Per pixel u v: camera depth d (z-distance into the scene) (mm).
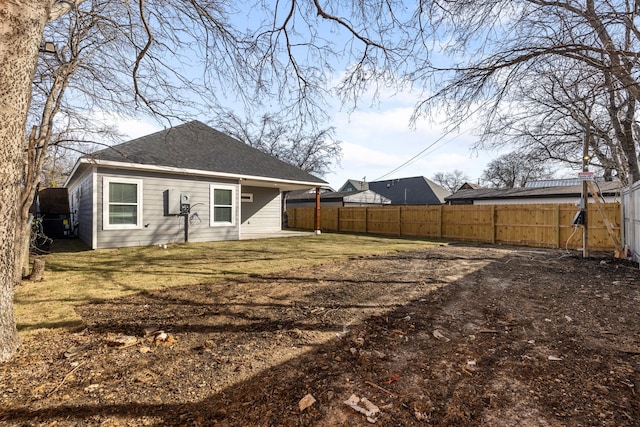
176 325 3514
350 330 3408
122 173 9867
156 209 10625
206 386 2307
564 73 5289
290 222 22656
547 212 11773
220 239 12258
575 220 9023
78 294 4680
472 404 2125
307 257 8312
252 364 2641
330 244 11445
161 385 2312
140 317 3750
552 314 4004
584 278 6145
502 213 12891
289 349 2934
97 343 3020
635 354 2871
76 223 13570
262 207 16875
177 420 1928
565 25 4594
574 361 2742
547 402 2145
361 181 40531
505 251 10320
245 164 13414
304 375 2475
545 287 5395
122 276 5922
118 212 9844
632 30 4332
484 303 4465
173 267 6840
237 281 5621
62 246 10156
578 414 2014
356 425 1911
